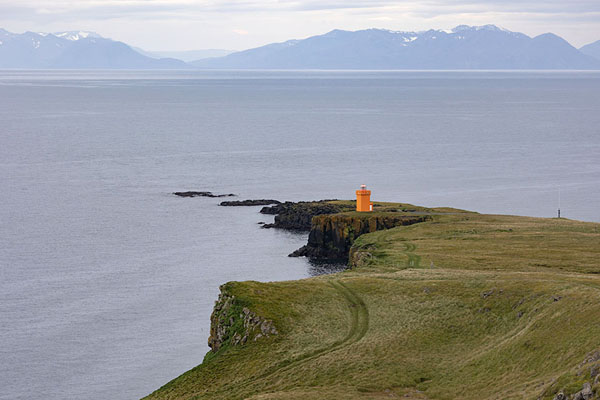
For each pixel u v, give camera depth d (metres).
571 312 71.44
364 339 80.94
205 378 81.44
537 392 56.81
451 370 70.44
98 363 111.94
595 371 53.28
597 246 135.00
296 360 78.81
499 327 78.06
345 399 65.31
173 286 149.75
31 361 112.62
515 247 135.88
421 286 95.00
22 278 154.00
